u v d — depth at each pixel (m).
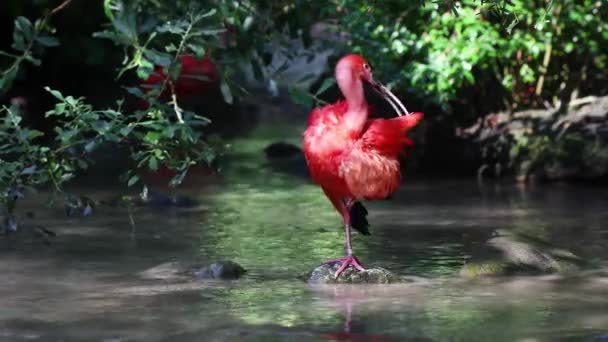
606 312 9.44
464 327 8.98
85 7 25.92
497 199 15.38
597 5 17.03
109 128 11.72
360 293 10.21
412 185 16.73
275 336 8.77
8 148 13.12
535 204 14.92
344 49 14.61
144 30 12.50
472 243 12.41
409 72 16.31
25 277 10.89
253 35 13.85
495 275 10.86
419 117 10.45
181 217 14.16
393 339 8.66
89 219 13.91
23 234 12.97
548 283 10.55
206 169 18.34
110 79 26.91
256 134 23.34
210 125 24.67
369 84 10.55
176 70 12.09
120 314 9.50
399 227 13.41
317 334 8.82
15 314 9.52
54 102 25.73
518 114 18.16
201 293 10.24
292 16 14.59
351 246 11.48
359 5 15.87
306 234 13.06
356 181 10.25
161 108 12.05
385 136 10.27
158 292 10.29
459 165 18.09
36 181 12.23
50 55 26.08
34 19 25.42
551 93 18.62
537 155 16.94
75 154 12.66
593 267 11.23
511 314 9.41
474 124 18.66
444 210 14.55
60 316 9.45
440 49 16.56
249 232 13.18
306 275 10.84
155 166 12.01
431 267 11.27
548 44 17.66
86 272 11.10
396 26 16.31
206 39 12.80
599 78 18.70
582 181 16.66
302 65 31.38
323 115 10.41
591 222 13.57
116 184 16.64
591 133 16.83
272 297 10.08
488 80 18.53
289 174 18.06
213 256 11.82
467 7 16.62
